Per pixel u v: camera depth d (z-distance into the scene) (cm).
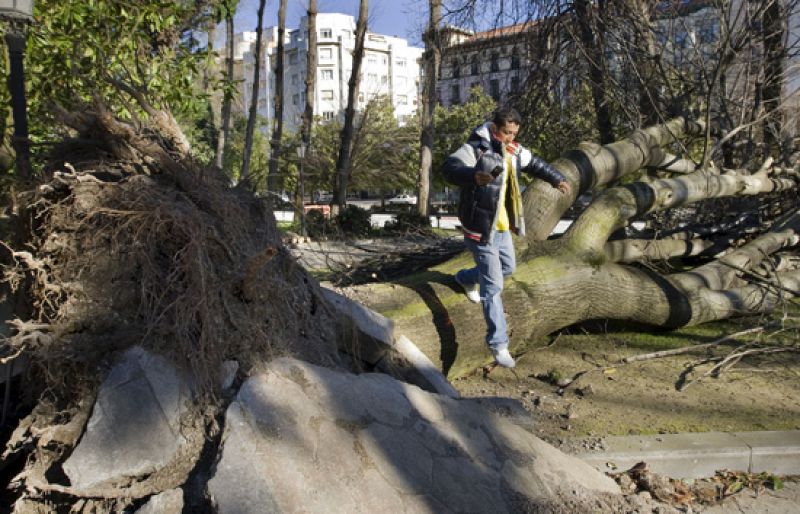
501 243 496
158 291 340
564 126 1206
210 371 323
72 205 352
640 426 454
